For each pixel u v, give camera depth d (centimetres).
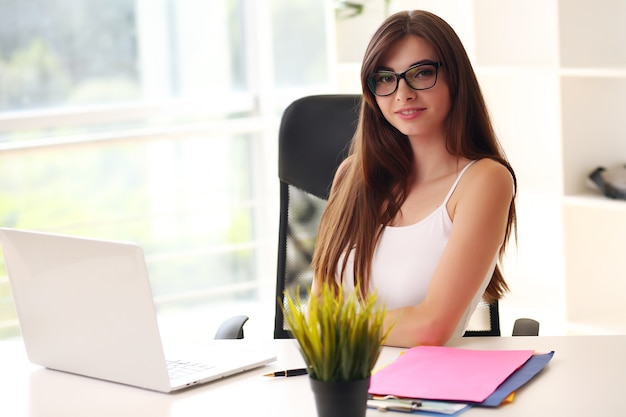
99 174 426
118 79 424
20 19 402
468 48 342
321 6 459
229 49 450
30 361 194
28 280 185
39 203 416
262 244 442
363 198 215
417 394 157
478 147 213
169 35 435
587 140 307
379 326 141
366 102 216
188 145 443
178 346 200
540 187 340
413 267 206
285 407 159
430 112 205
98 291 172
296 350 193
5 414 166
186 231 449
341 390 139
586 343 186
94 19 416
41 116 405
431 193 211
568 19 297
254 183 457
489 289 222
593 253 313
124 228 436
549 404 152
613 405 151
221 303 461
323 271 220
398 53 206
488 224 200
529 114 355
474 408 152
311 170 254
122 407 164
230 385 173
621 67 287
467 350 179
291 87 462
